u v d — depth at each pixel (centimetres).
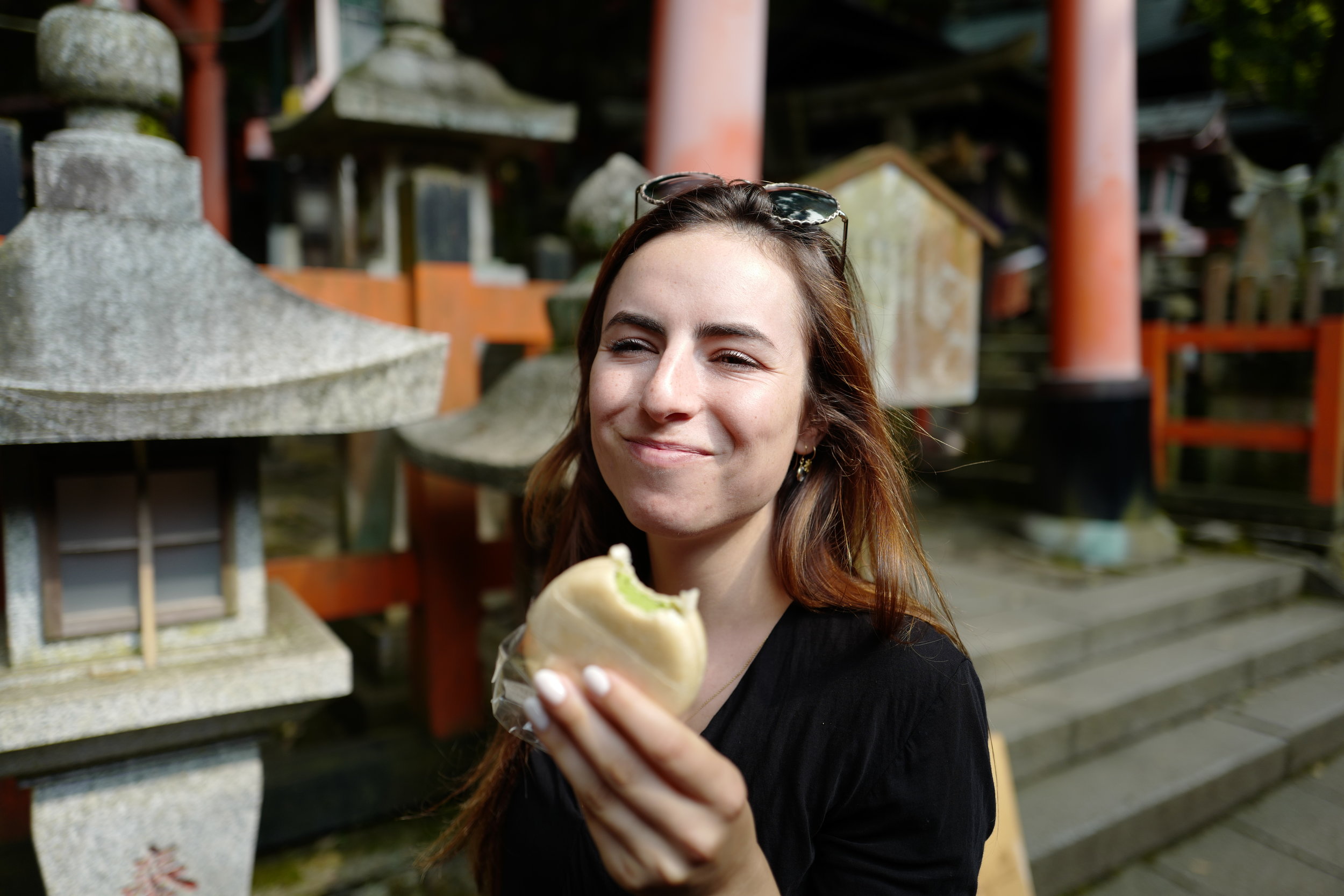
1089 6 466
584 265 240
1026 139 1237
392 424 173
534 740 91
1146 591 428
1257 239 600
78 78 163
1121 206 478
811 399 95
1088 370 490
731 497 84
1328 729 364
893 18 1359
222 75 851
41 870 164
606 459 88
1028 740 301
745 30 311
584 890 96
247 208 1348
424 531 283
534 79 1270
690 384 81
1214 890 271
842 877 87
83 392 139
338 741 305
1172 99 1442
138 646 171
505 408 236
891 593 90
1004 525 572
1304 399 542
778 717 89
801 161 1094
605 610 62
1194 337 579
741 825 62
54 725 152
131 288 159
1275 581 472
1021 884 209
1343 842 299
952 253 431
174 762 175
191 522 175
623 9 1163
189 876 177
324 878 244
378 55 341
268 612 201
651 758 59
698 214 91
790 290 88
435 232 282
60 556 163
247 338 163
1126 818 280
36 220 158
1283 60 1075
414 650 301
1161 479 602
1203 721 358
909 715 86
